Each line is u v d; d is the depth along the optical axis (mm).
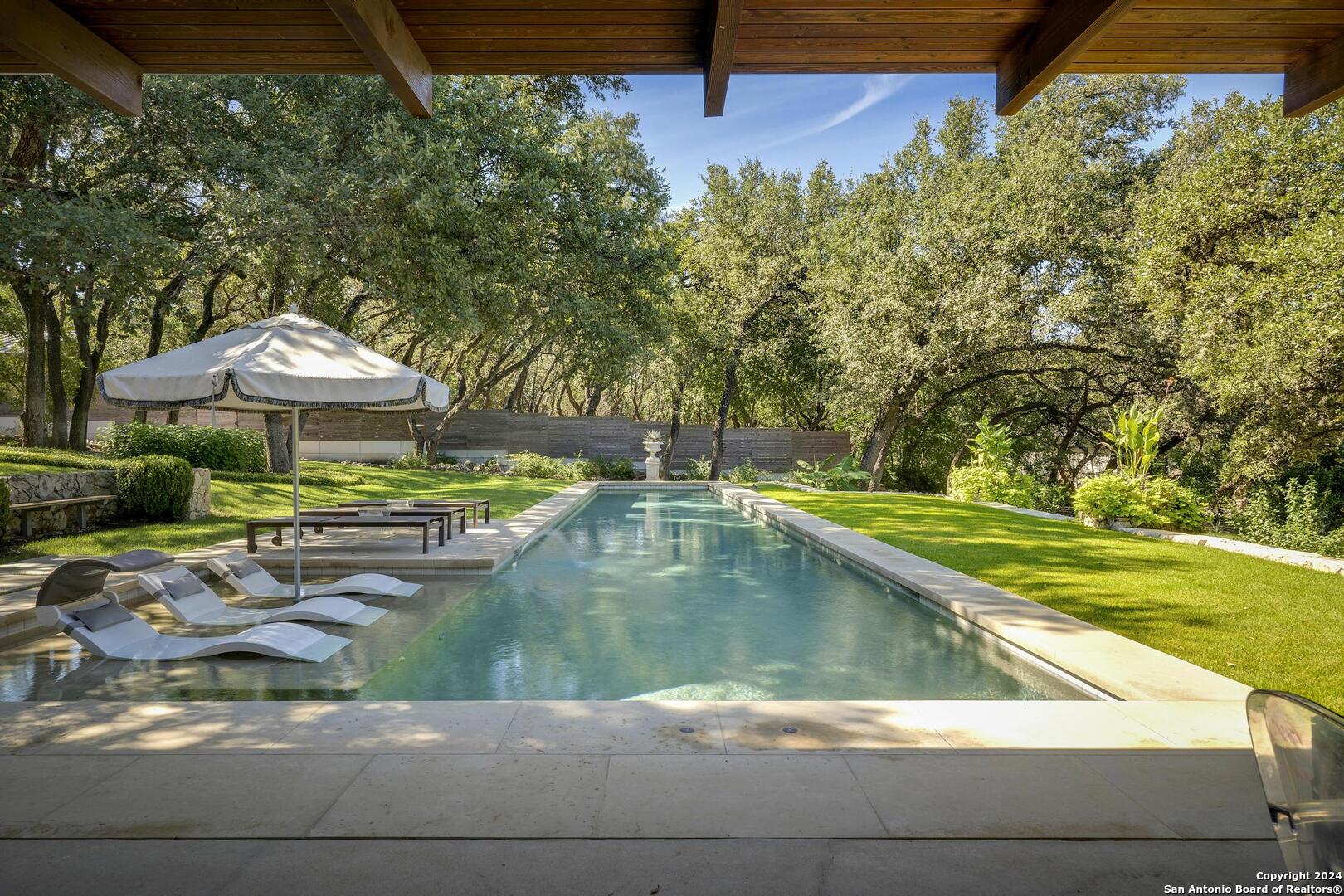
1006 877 2086
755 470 25609
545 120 17312
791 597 7102
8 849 2223
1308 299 11109
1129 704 3576
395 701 3979
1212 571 7438
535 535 10969
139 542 8625
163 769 2809
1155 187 18547
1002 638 5234
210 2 3057
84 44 3207
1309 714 1320
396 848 2230
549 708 3537
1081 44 2922
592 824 2381
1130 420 11984
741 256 23203
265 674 4562
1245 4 3090
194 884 2033
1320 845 1256
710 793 2607
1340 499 14820
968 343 17391
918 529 10867
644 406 39125
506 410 27766
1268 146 13117
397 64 3115
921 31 3318
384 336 23219
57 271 9766
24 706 3514
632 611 6461
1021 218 17500
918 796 2596
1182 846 2260
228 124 13578
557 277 18688
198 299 19969
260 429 26000
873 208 22797
